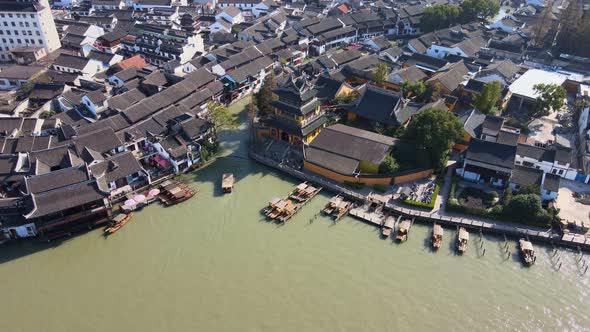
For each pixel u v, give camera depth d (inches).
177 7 7529.5
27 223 2746.1
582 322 2303.2
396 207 3036.4
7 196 3132.4
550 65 5462.6
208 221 2987.2
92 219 2893.7
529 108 4397.1
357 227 2935.5
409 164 3324.3
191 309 2359.7
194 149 3572.8
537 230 2832.2
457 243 2773.1
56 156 3307.1
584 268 2625.5
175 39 5841.5
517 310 2361.0
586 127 3659.0
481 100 4079.7
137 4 7824.8
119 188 3193.9
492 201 3019.2
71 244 2792.8
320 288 2476.6
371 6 7829.7
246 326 2263.8
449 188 3233.3
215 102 4200.3
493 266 2630.4
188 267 2620.6
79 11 7504.9
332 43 6501.0
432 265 2635.3
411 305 2379.4
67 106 4291.3
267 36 6156.5
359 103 3993.6
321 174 3420.3
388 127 3782.0
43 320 2311.8
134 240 2822.3
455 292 2456.9
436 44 5979.3
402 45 6515.8
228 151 3831.2
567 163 3240.7
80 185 2815.0
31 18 5551.2
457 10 6678.2
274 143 3838.6
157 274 2573.8
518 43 5851.4
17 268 2620.6
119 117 3907.5
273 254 2711.6
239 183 3395.7
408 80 4571.9
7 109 4242.1
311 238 2842.0
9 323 2297.0
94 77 5098.4
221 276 2556.6
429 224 2945.4
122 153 3275.1
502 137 3494.1
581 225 2800.2
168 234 2871.6
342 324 2273.6
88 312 2349.9
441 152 3277.6
